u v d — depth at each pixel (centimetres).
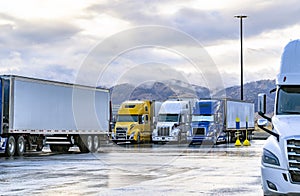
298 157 1088
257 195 1338
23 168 2105
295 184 1085
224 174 1839
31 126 3017
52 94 3184
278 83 1277
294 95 1260
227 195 1340
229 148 3691
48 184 1574
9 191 1420
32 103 3028
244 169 2019
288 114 1241
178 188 1472
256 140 5481
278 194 1103
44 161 2497
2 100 2848
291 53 1305
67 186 1526
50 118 3170
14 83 2897
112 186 1523
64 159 2638
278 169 1102
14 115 2895
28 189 1462
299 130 1115
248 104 5284
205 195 1341
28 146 3119
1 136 2869
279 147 1114
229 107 4638
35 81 3048
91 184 1575
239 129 4903
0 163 2367
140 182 1619
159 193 1378
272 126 1194
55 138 3394
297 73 1278
